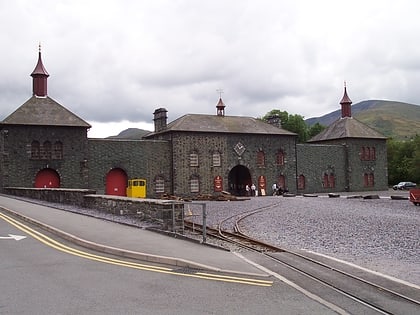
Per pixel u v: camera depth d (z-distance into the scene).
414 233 18.78
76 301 8.06
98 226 17.34
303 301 8.22
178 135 51.75
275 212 28.62
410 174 85.94
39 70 47.78
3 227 17.08
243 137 55.84
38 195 32.09
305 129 98.44
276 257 13.05
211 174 53.38
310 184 61.75
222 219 24.34
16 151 44.19
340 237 17.78
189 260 11.55
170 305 7.86
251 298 8.37
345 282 9.88
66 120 46.44
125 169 49.25
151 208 18.19
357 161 66.06
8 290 8.77
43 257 11.99
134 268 10.85
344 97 70.56
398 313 7.62
